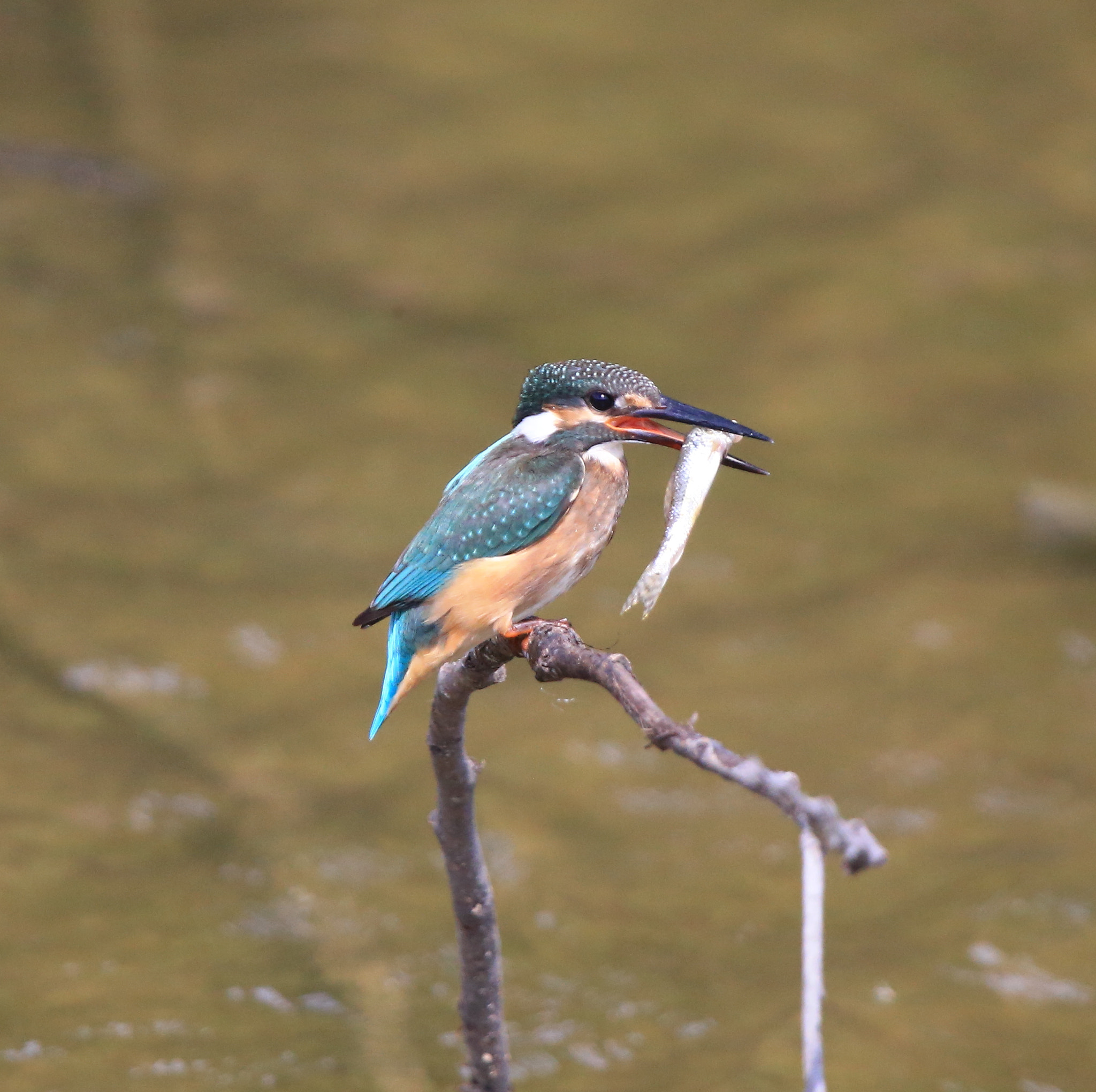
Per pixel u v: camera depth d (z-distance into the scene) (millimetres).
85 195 19719
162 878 9508
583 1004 8617
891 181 20375
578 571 6773
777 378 16766
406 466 15109
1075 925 9320
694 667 12289
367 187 20250
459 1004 7398
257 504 14414
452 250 19047
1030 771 11000
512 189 20250
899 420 16188
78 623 12266
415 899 9508
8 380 16062
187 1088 7676
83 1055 7910
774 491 15227
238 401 16109
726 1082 7887
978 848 10156
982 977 8867
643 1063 8109
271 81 22391
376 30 23781
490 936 6984
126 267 18469
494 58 23094
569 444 6715
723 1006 8602
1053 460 15469
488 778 10883
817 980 3869
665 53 23234
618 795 10789
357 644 12359
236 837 9984
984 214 19672
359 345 17328
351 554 13641
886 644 12680
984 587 13633
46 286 17875
